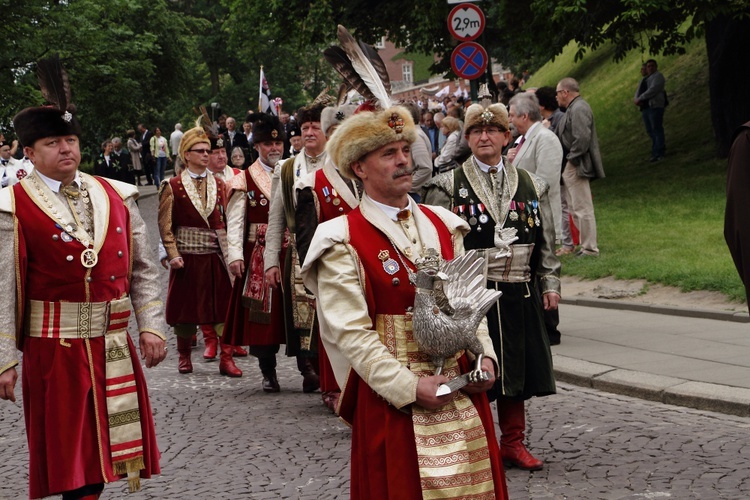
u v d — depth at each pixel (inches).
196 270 324.8
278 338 285.3
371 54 149.1
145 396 166.4
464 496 124.3
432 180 207.5
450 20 475.2
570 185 450.0
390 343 128.6
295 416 260.1
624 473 199.2
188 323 322.7
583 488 191.3
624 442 220.8
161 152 1334.9
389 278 129.1
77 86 1314.0
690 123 767.1
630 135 814.5
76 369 159.0
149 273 170.9
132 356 165.3
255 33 998.4
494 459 131.4
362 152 130.5
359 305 127.8
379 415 128.2
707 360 281.7
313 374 287.4
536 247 207.6
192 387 301.7
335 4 919.7
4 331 157.0
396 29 944.9
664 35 716.0
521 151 335.3
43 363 159.0
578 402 259.3
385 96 140.9
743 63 652.7
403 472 125.5
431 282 126.7
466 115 206.5
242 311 292.5
